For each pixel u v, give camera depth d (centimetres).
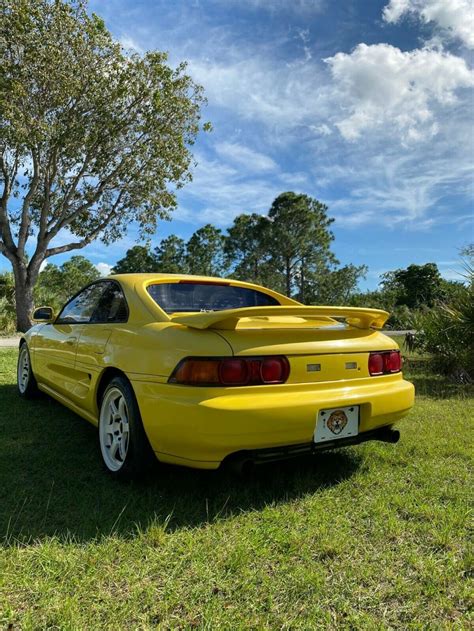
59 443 351
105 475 291
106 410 304
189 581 186
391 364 305
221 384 236
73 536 215
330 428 265
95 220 1914
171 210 1961
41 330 460
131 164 1778
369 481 293
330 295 4822
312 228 4803
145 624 162
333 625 165
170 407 239
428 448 356
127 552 204
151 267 5706
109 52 1612
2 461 310
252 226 5016
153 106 1700
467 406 516
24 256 1692
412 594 182
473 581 191
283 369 250
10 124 1452
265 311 245
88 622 162
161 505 252
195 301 340
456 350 736
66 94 1542
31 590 178
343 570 197
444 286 864
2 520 228
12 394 523
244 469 246
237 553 205
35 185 1628
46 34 1480
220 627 162
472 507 257
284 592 181
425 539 223
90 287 395
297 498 266
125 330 293
